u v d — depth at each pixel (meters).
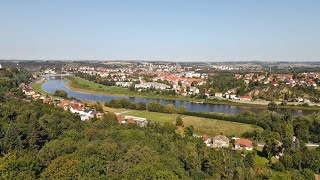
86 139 120.88
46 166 88.12
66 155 91.06
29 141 114.31
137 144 109.69
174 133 162.25
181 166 105.62
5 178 73.12
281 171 129.12
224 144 161.88
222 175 110.25
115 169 86.75
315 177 125.56
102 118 194.38
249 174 112.94
